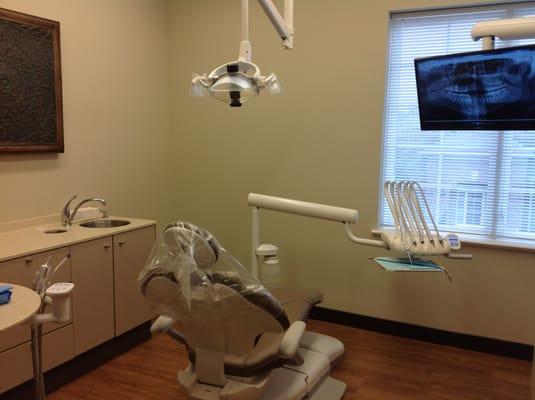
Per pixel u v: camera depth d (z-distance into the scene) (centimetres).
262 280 304
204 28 365
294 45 330
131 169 355
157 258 159
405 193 247
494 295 291
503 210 296
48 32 277
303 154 338
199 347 180
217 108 368
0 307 145
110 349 283
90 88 314
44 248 231
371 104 311
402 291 316
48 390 244
